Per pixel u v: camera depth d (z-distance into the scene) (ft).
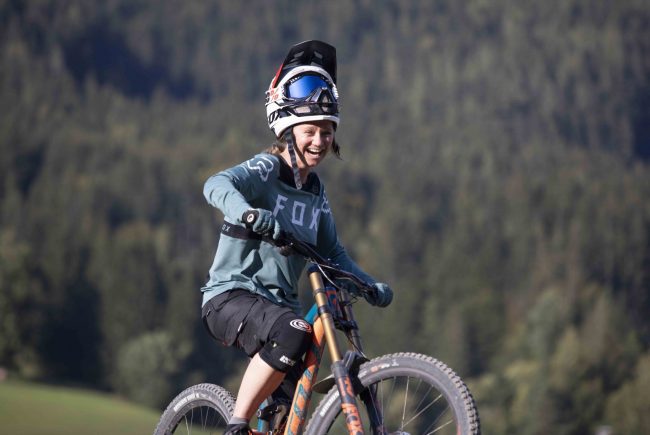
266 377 39.24
